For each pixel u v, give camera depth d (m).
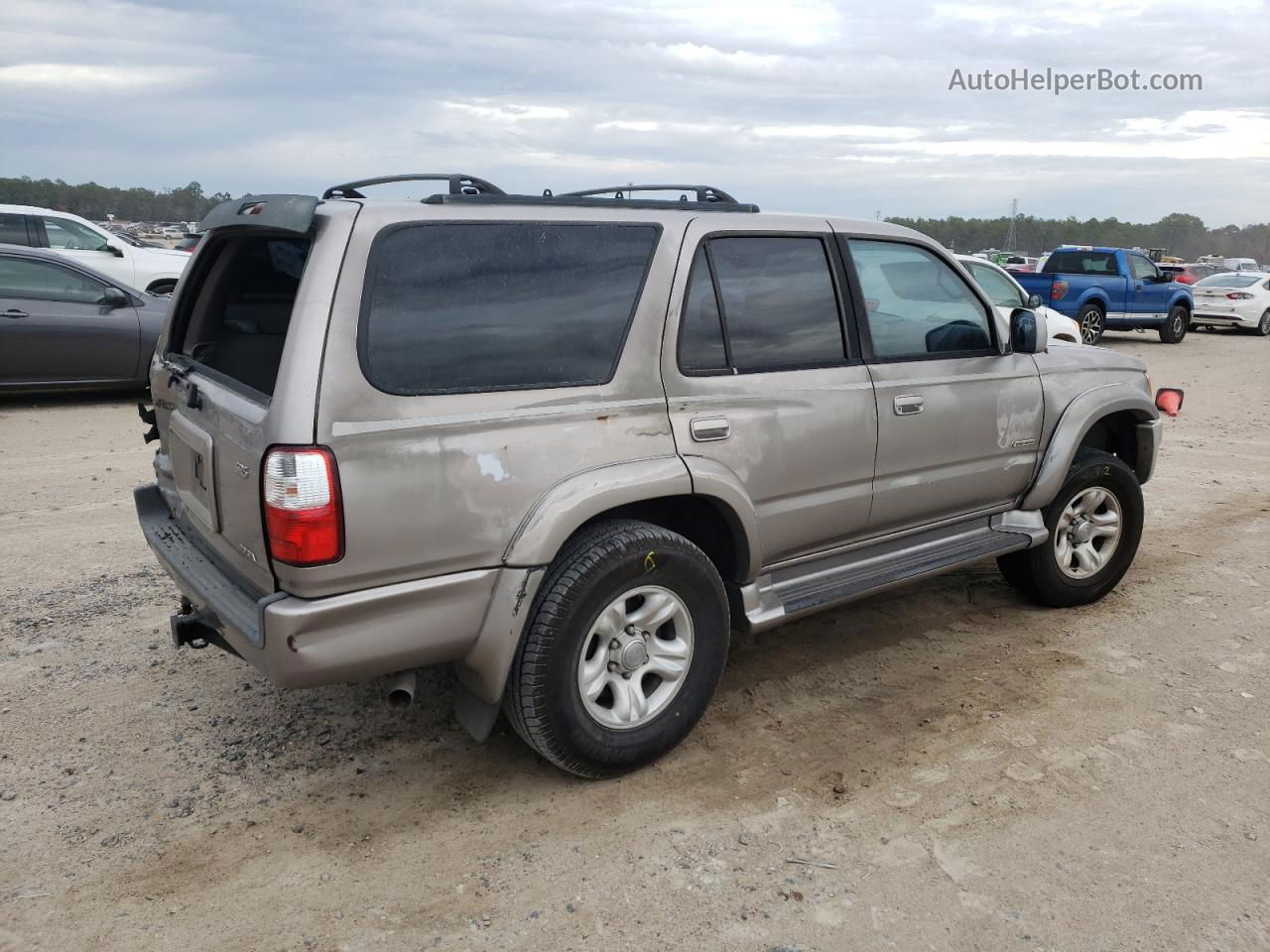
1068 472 4.58
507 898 2.70
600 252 3.15
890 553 4.11
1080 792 3.22
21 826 3.00
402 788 3.24
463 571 2.87
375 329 2.71
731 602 3.58
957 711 3.79
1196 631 4.58
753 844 2.94
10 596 4.80
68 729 3.58
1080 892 2.73
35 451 7.86
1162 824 3.04
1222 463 8.21
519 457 2.90
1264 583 5.21
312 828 3.02
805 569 3.83
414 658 2.84
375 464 2.66
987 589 5.15
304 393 2.58
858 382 3.74
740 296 3.46
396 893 2.72
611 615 3.10
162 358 3.76
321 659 2.68
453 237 2.89
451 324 2.83
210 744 3.50
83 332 9.68
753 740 3.56
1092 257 18.84
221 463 2.94
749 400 3.41
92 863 2.84
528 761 3.42
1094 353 4.87
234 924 2.59
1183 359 17.03
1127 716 3.75
